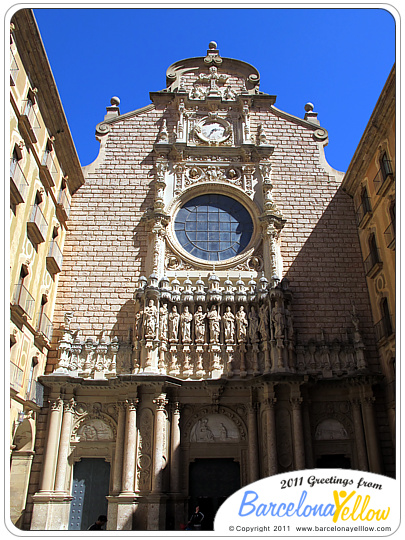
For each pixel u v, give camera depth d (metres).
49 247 27.78
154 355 26.73
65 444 25.73
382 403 27.06
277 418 25.89
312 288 30.34
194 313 28.23
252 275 30.03
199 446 26.50
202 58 36.75
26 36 22.39
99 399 27.00
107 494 25.58
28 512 24.33
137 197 32.34
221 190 32.62
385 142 26.94
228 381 26.55
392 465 25.72
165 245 30.78
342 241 31.67
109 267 30.36
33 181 24.61
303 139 34.69
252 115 35.22
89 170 32.97
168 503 24.56
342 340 28.95
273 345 27.00
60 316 29.08
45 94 25.62
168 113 35.00
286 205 32.59
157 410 25.47
